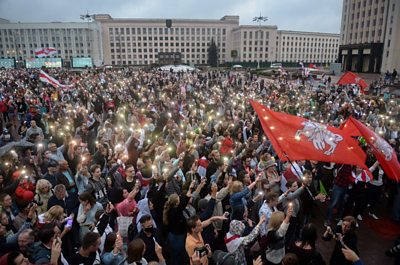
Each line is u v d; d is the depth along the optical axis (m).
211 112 14.31
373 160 7.59
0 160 6.91
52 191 5.68
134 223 5.13
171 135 9.57
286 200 5.73
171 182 6.20
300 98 19.97
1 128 12.62
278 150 5.44
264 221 5.06
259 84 31.41
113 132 10.37
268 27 110.44
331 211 6.93
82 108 13.67
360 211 7.33
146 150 8.49
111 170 6.61
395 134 11.50
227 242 4.52
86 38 102.62
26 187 5.88
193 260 4.03
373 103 18.09
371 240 6.60
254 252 5.01
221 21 117.69
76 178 6.18
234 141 9.91
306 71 35.50
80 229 4.87
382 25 61.84
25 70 55.84
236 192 5.62
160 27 115.88
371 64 63.09
